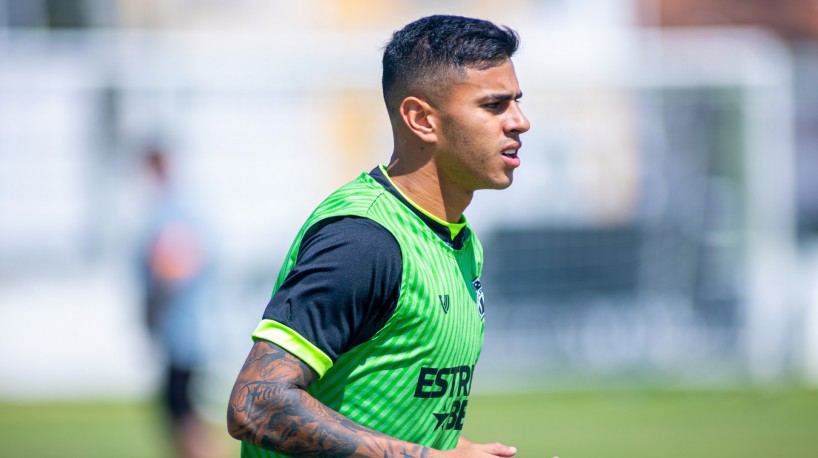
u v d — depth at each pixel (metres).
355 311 8.84
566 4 45.59
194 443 24.80
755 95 38.12
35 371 35.25
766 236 38.12
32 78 35.84
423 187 9.81
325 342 8.74
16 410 33.69
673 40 48.69
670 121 38.62
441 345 9.35
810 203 45.56
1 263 35.41
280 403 8.55
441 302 9.31
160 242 24.66
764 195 38.12
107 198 36.03
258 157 36.97
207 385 34.66
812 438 28.72
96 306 35.59
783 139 38.91
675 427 30.62
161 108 36.53
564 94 38.34
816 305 38.97
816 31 52.00
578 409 33.94
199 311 24.70
